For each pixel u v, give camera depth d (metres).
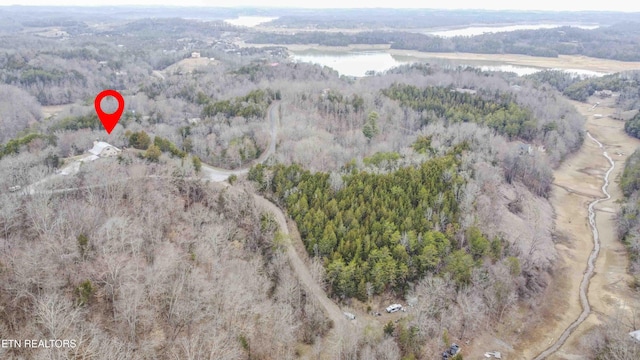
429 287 88.69
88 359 59.03
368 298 90.50
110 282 72.69
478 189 119.81
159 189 108.50
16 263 71.44
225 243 93.31
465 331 86.62
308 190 111.44
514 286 97.06
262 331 74.88
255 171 124.25
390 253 94.00
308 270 94.31
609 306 101.12
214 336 67.69
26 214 88.88
